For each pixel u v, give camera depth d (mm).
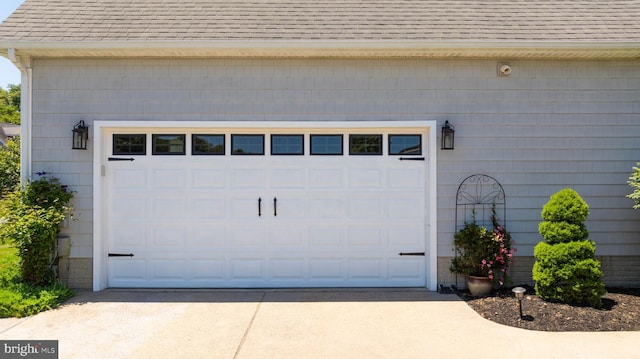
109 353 3809
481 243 5531
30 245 5332
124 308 5047
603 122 5988
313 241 6004
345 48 5570
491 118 5941
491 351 3852
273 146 6012
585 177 5961
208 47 5512
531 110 5957
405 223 6023
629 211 5965
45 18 5867
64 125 5797
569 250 4945
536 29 5836
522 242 5910
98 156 5809
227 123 5871
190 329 4383
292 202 5992
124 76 5848
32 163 5762
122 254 5930
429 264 5898
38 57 5777
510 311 4816
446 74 5941
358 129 5992
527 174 5938
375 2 6523
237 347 3945
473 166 5918
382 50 5633
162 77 5867
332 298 5473
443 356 3754
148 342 4055
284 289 5898
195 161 5969
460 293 5656
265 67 5914
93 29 5711
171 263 5949
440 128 5918
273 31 5734
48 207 5547
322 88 5918
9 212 5371
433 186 5891
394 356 3758
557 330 4328
